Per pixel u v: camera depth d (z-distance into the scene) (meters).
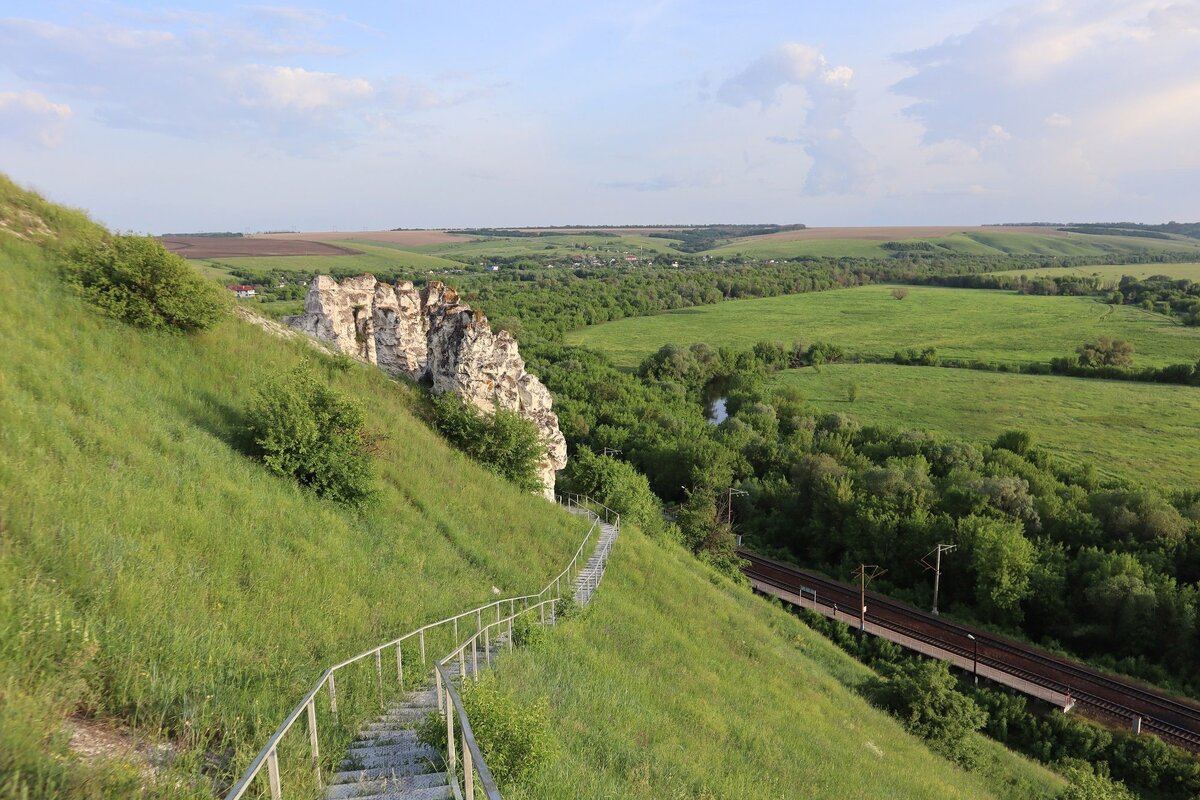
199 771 6.52
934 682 27.61
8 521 9.86
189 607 10.24
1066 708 34.47
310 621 12.02
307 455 19.19
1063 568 44.47
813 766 16.70
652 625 23.95
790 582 51.66
